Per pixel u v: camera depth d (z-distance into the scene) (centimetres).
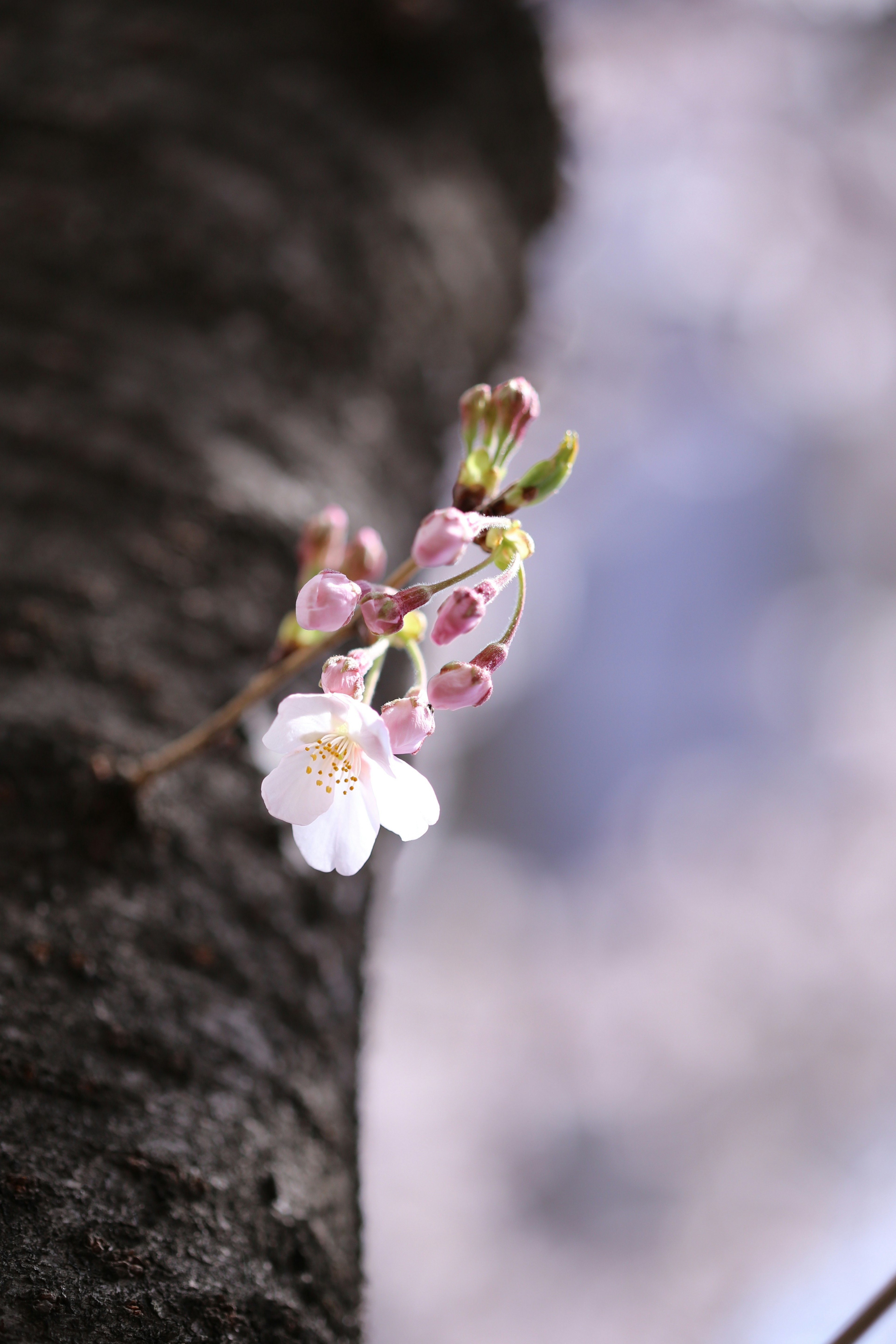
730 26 253
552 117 150
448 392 117
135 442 84
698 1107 371
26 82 105
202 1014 72
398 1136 367
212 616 81
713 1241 352
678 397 391
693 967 384
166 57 112
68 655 78
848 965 372
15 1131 68
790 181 303
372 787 69
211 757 78
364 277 104
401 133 120
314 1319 69
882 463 472
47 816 74
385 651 69
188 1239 68
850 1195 345
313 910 77
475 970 407
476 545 69
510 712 583
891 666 445
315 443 90
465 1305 356
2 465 82
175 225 96
